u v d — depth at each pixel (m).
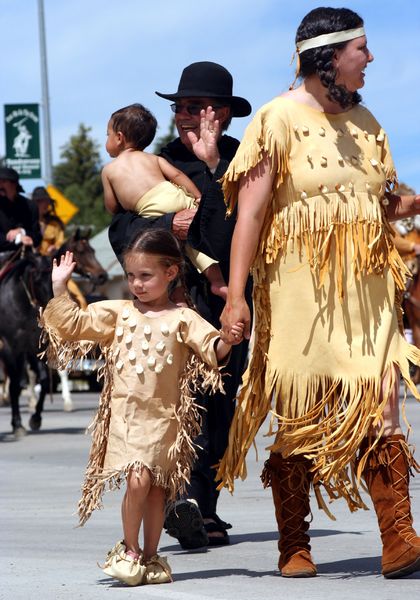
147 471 9.58
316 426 9.45
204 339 9.66
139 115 12.42
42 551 11.39
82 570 10.30
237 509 14.50
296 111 9.65
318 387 9.53
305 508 9.96
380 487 9.57
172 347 9.72
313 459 9.67
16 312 26.53
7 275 26.84
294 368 9.55
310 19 9.63
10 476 18.78
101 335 9.89
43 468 19.97
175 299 11.36
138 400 9.67
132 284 9.73
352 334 9.49
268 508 14.55
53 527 13.12
